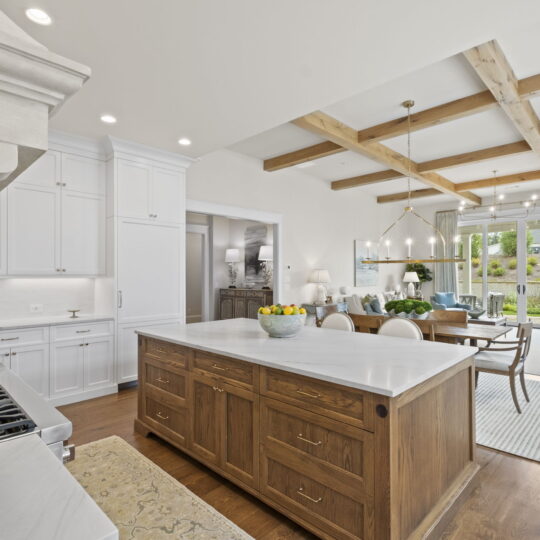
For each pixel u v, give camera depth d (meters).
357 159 5.72
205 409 2.31
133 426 3.02
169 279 4.22
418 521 1.67
